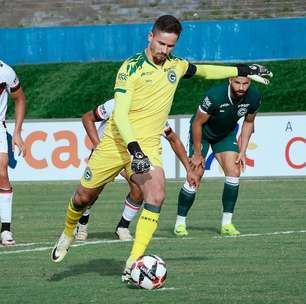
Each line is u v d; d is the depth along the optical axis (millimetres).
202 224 33312
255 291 19156
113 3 77688
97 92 70875
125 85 19531
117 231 29109
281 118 51219
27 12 78812
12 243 27688
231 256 24453
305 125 51031
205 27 71625
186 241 27906
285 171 51438
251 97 29438
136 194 28531
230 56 71500
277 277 20906
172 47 19500
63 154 53125
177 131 51562
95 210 39219
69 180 53094
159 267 19375
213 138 30297
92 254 25109
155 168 19656
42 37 74750
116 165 20156
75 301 18266
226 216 29938
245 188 47594
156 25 19453
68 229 21094
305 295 18641
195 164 29641
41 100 70688
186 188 29594
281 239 28109
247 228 31500
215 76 21031
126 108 19312
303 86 68250
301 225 32219
